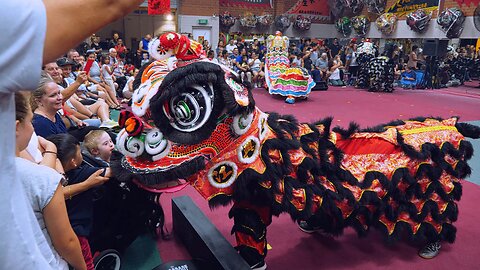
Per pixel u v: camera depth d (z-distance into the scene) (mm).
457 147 2654
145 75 1819
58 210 1342
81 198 1983
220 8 15172
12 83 552
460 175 2715
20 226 652
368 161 2455
